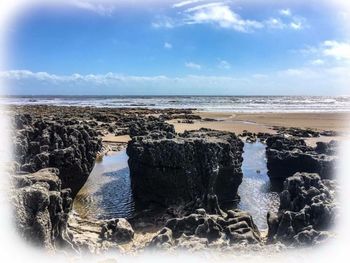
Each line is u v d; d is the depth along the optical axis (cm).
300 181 2355
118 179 3878
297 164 3722
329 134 6994
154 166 3086
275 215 2212
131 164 3419
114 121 8869
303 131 7044
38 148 3023
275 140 4697
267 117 10444
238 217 2095
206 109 14525
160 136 3559
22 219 1600
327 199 2072
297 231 1912
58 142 3167
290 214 1981
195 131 4056
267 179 3978
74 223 2573
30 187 1752
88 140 3522
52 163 2958
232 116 10812
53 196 1825
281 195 2403
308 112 12506
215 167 3092
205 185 3080
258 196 3422
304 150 4181
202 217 2009
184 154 3080
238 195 3338
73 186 3133
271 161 3953
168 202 3067
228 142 3341
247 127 8038
